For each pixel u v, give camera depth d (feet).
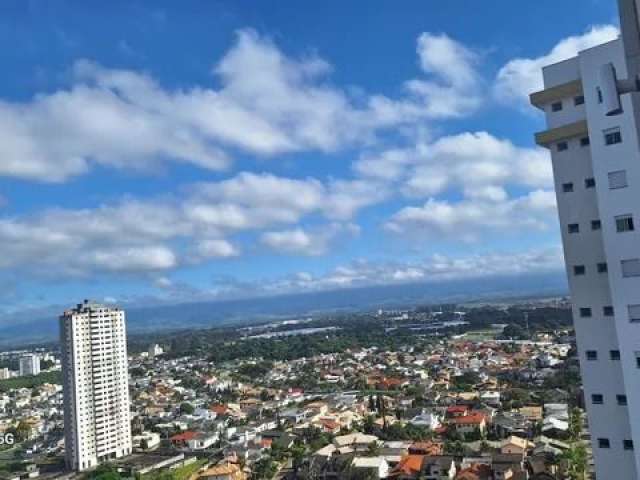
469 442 518.37
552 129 182.80
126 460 605.73
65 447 613.93
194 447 627.87
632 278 164.04
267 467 496.64
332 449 497.05
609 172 167.63
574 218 180.96
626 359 164.25
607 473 172.76
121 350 645.92
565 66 181.88
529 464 415.64
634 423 162.50
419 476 418.10
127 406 645.10
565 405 601.62
